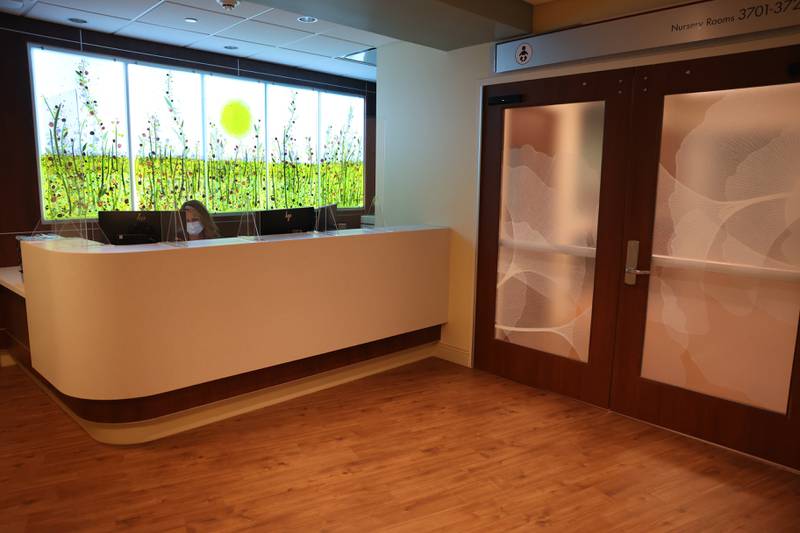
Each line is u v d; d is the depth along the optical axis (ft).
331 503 8.70
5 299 14.28
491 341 14.85
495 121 14.06
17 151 14.90
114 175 17.38
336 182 24.21
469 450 10.55
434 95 15.51
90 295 9.71
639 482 9.47
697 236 10.82
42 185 15.58
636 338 11.87
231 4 11.61
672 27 10.59
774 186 9.79
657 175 11.27
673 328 11.33
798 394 9.74
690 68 10.57
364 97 24.57
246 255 11.30
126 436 10.55
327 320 12.97
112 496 8.80
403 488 9.18
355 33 16.01
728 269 10.46
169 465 9.83
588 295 12.71
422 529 8.06
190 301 10.61
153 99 18.10
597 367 12.65
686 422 11.25
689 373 11.18
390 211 17.30
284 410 12.35
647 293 11.65
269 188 21.93
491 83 14.03
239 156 20.76
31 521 8.11
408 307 14.80
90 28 15.94
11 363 14.76
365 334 13.85
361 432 11.28
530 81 13.25
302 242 12.21
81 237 12.67
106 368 9.96
